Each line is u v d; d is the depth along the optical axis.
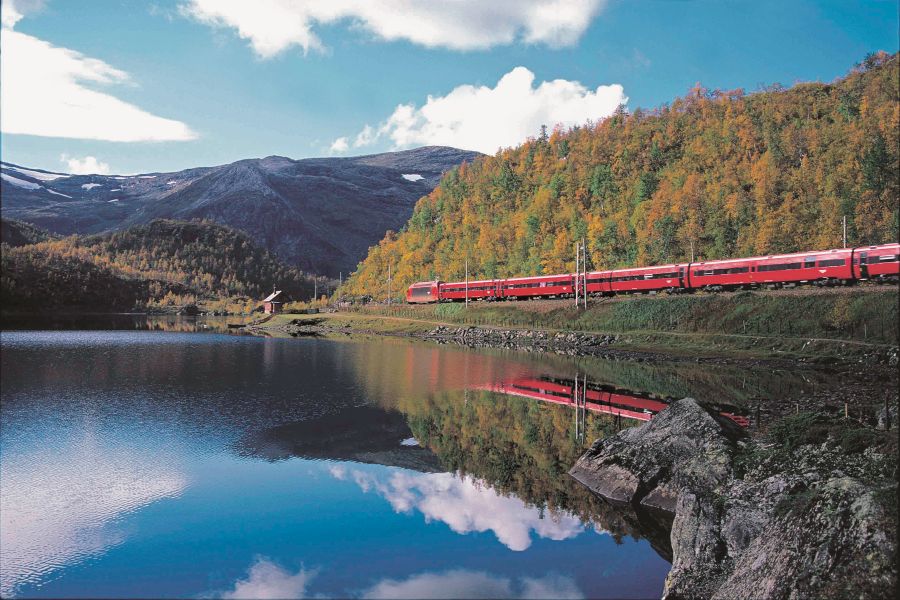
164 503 25.36
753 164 158.88
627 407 45.31
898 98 139.25
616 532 21.61
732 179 150.00
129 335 130.50
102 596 17.83
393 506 24.78
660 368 68.00
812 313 72.88
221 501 25.38
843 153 128.38
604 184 192.88
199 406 46.28
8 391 52.97
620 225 153.50
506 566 19.25
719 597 14.81
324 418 41.97
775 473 19.50
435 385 57.16
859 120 149.38
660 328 89.38
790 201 125.38
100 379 60.50
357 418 41.97
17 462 30.88
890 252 68.44
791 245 114.06
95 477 28.66
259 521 23.25
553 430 38.00
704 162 183.00
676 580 16.64
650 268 97.56
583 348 91.44
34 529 22.59
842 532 12.57
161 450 33.34
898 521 11.75
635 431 27.39
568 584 17.67
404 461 31.31
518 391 53.44
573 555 19.73
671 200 147.88
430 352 90.25
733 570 15.70
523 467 30.17
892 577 10.97
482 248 196.62
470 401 48.47
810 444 21.34
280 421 40.97
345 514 24.08
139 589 18.16
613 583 17.62
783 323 74.31
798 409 37.00
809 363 62.47
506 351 91.56
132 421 40.66
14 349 92.94
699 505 19.00
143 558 20.23
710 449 23.11
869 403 35.97
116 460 31.48
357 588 18.08
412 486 27.25
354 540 21.52
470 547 20.47
